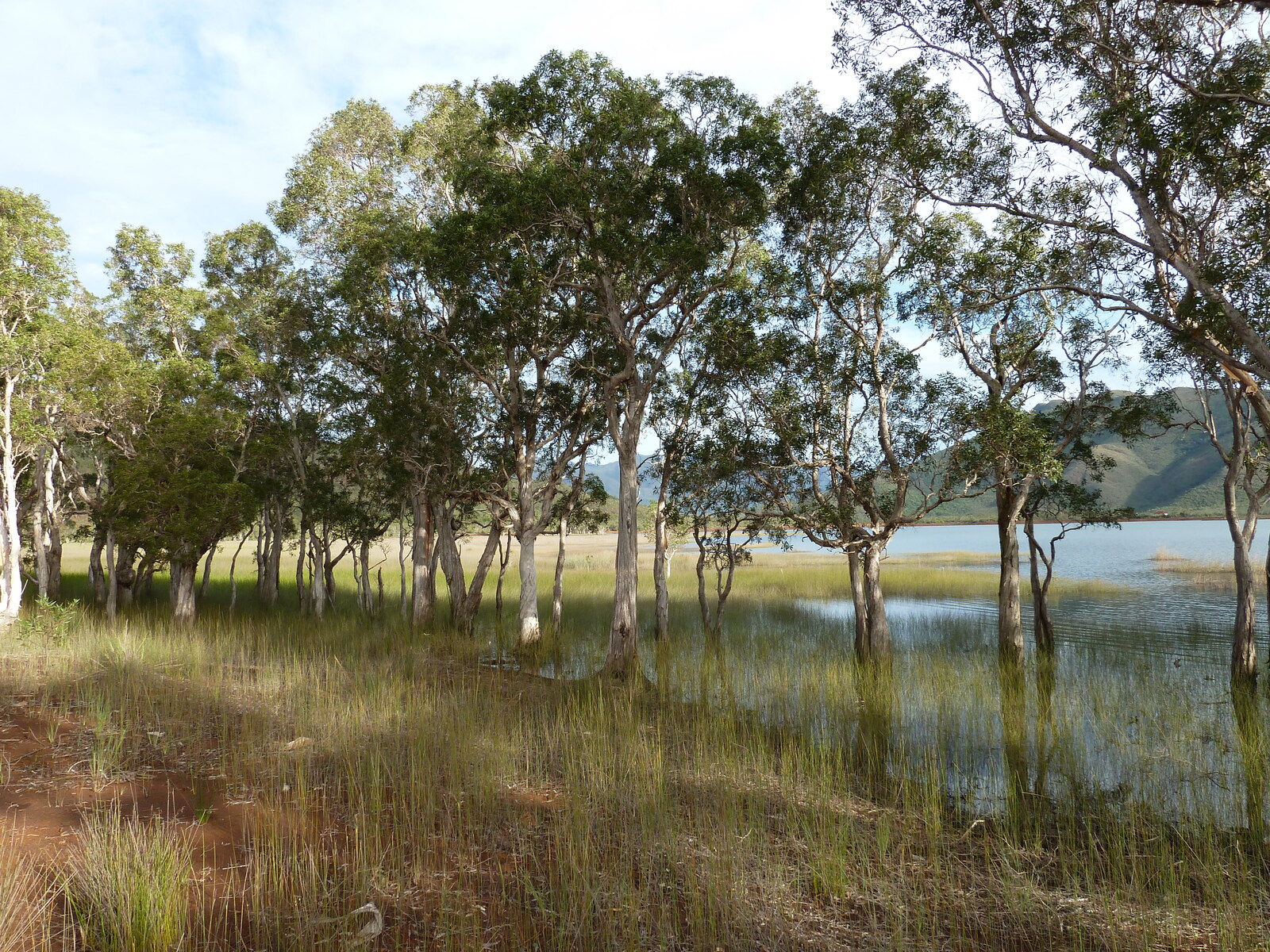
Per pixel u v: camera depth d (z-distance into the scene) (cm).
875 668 1655
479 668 1805
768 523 2075
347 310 2477
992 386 1969
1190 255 1169
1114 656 2006
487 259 1753
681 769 932
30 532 3300
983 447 1638
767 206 1803
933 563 5600
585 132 1678
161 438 2311
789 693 1456
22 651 1515
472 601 2517
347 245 2394
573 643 2277
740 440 1925
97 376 2312
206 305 2767
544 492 2548
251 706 1144
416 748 930
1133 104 1064
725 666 1770
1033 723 1267
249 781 824
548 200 1634
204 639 1892
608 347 2117
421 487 2383
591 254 1702
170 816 718
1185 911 634
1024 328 1930
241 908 560
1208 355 1237
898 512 1831
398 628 2514
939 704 1339
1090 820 849
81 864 595
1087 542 8700
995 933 587
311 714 1070
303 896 571
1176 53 1147
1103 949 568
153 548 2325
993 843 775
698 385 2112
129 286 2867
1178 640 2255
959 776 1007
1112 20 1166
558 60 1652
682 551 7519
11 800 730
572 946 537
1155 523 15450
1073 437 2003
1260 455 1667
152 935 508
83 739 942
